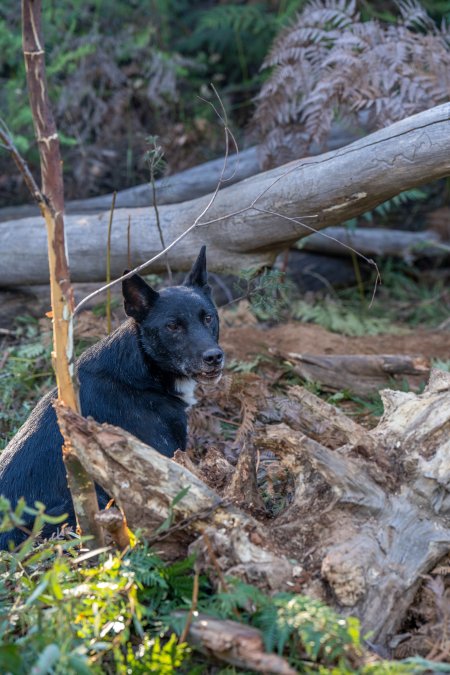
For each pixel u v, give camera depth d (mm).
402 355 6027
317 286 8195
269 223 5152
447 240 8789
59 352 2896
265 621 2752
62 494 3877
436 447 3223
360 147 4684
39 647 2701
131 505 3029
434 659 2855
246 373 5062
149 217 5859
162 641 2945
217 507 3033
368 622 2893
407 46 5855
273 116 6176
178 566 3000
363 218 8984
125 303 4359
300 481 3316
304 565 3029
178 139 9164
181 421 4496
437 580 3055
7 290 6934
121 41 9438
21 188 8742
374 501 3117
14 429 5184
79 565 3295
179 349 4328
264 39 10219
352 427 3314
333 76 5758
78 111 9133
